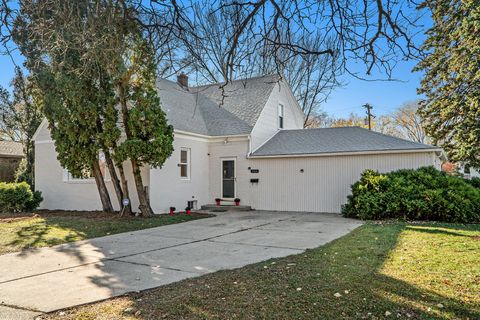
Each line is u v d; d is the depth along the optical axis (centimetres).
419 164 1302
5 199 1356
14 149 2577
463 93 1428
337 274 492
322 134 1659
